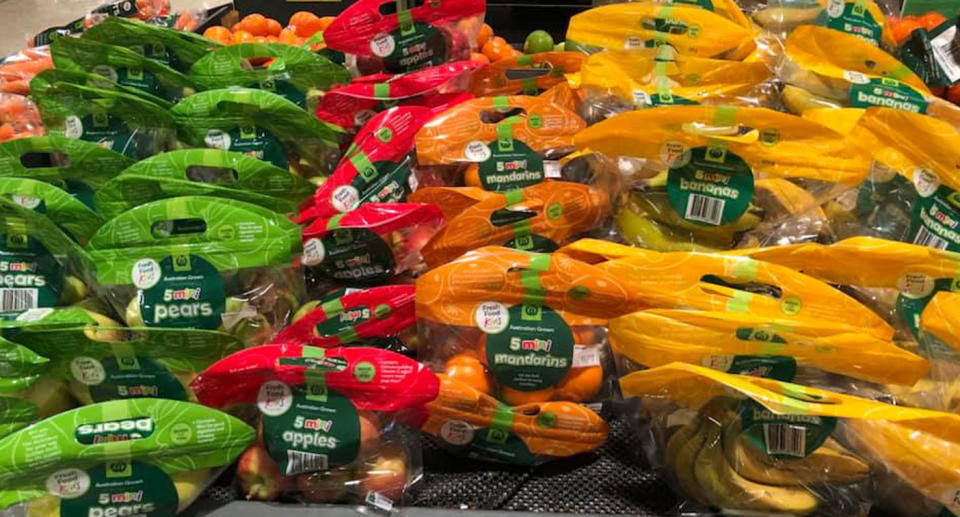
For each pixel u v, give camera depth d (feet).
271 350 2.57
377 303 3.06
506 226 3.35
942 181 3.13
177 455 2.43
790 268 2.97
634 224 3.42
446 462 2.95
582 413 2.84
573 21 4.61
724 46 4.39
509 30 6.44
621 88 3.89
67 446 2.32
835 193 3.27
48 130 4.01
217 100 3.84
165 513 2.46
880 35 4.43
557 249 3.39
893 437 2.44
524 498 2.83
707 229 3.33
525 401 2.92
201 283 3.03
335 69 4.37
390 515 2.55
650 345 2.67
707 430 2.64
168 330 2.62
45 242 3.06
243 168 3.56
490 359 2.87
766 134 3.19
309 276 3.61
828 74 3.94
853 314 2.79
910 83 4.01
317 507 2.57
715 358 2.64
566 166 3.76
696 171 3.24
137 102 3.82
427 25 4.50
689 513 2.68
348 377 2.61
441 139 3.74
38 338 2.60
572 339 2.87
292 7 6.45
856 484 2.54
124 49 4.15
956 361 2.76
